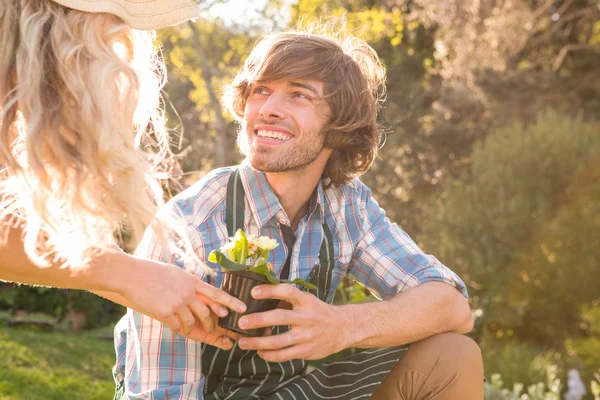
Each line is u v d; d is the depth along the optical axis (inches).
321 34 90.0
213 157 552.1
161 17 59.7
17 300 316.8
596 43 536.1
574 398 256.8
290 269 78.6
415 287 77.5
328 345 68.9
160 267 64.7
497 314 411.5
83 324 328.2
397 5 585.0
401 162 560.7
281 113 75.5
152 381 70.6
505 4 514.0
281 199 79.1
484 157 461.7
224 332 69.6
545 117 487.2
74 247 58.4
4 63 55.4
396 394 77.3
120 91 57.4
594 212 423.5
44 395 160.6
